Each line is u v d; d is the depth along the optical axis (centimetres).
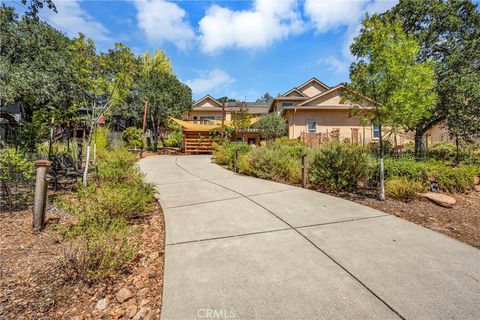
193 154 2002
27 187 552
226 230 353
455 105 1166
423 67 456
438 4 1256
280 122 1950
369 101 526
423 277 232
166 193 582
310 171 672
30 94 885
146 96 2219
